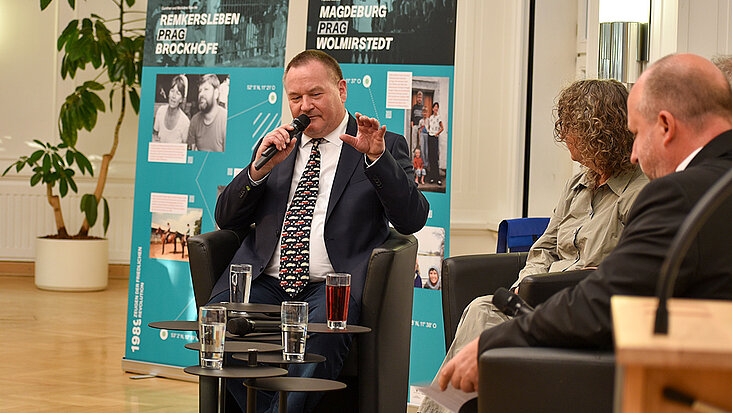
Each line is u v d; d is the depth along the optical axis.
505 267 3.11
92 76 7.76
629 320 0.91
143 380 4.30
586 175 2.95
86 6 7.77
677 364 0.80
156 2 4.50
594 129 2.72
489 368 1.67
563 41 5.07
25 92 7.82
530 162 5.11
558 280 2.50
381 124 4.14
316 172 3.31
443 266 3.08
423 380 4.05
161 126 4.45
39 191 7.79
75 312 6.20
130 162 7.76
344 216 3.21
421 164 4.10
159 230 4.42
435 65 4.09
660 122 1.70
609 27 3.74
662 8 3.55
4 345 5.02
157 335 4.40
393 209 3.13
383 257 2.97
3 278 7.68
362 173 3.29
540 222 3.74
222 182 4.34
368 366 2.96
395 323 3.08
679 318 0.93
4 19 7.84
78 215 7.78
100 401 3.82
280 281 3.20
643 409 0.85
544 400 1.65
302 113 3.27
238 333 2.37
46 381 4.17
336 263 3.15
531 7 5.14
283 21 4.29
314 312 2.94
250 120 4.32
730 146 1.66
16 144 7.83
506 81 5.52
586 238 2.83
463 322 2.63
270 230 3.27
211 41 4.39
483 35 5.55
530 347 1.75
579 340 1.69
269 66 4.30
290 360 2.15
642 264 1.62
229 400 3.07
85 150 7.75
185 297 4.37
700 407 0.84
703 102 1.68
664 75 1.71
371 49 4.16
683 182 1.63
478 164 5.56
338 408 3.09
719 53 3.37
